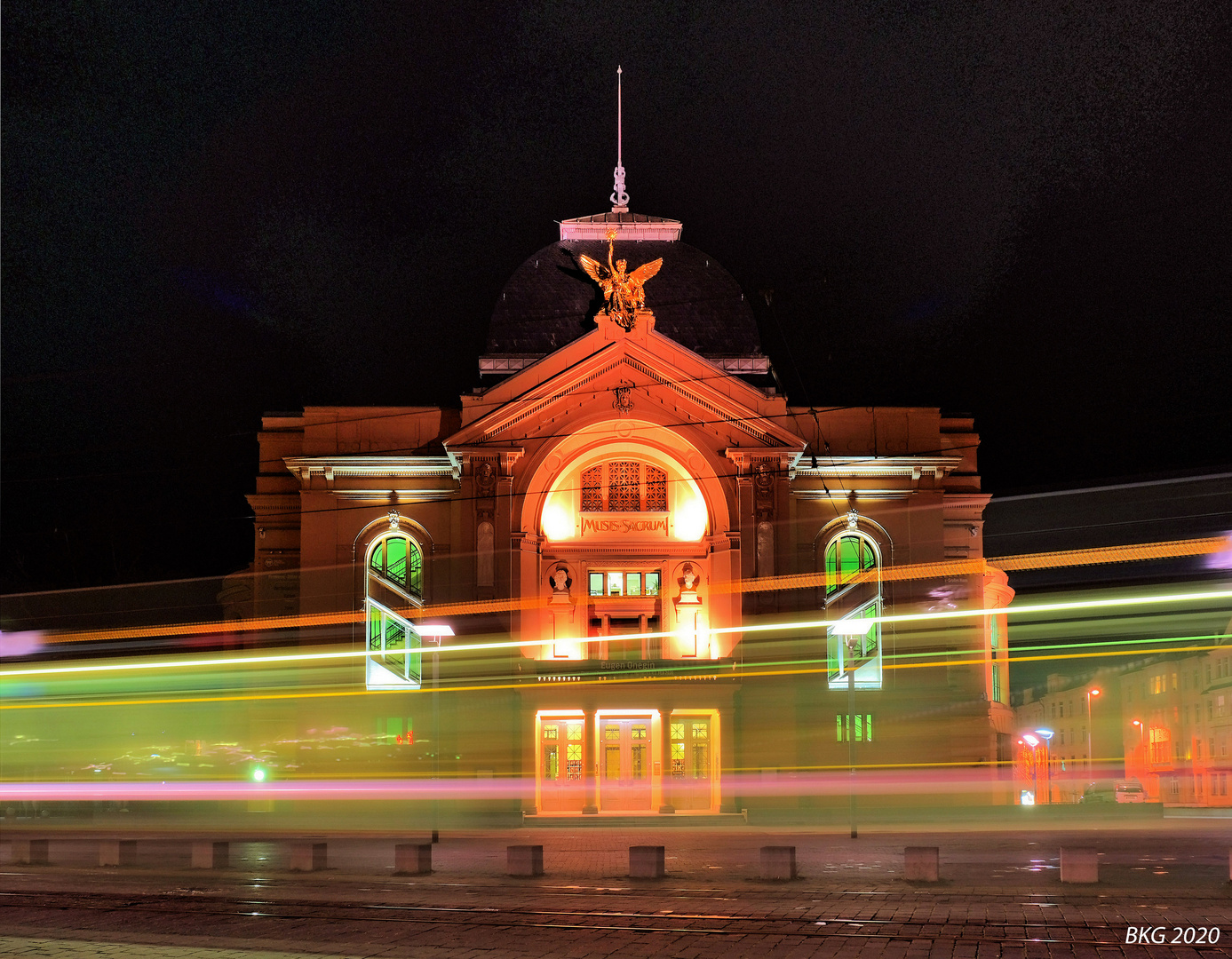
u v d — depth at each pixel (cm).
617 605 5347
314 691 5391
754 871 2883
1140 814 5100
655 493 5403
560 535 5362
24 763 6166
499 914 2191
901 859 3145
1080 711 11269
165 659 5909
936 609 5466
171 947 1884
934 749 5300
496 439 5297
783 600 5253
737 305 5769
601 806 5047
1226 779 8794
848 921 2067
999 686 6153
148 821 5066
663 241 5897
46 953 1828
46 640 6712
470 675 5203
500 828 4741
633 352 5312
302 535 5472
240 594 5878
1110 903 2250
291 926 2077
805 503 5541
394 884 2655
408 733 5300
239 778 5547
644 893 2470
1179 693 9575
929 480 5578
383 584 5444
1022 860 3084
